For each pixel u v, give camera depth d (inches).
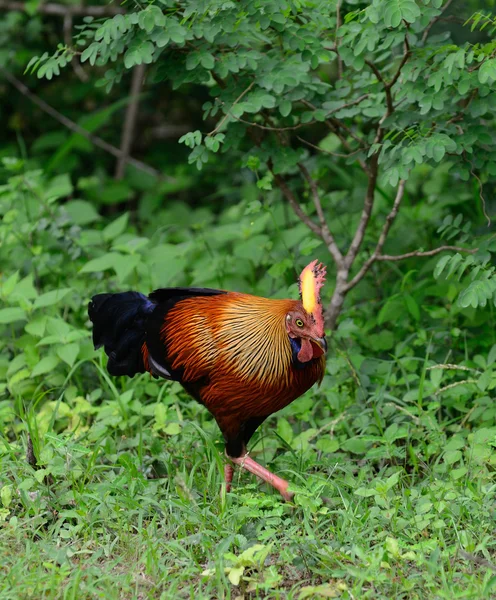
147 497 338.0
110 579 289.9
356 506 331.3
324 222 466.0
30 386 448.8
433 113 396.8
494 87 377.4
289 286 452.1
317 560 300.8
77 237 518.6
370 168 438.6
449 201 545.6
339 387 427.5
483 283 368.2
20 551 311.1
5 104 808.3
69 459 358.6
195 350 343.3
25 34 743.7
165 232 638.5
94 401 438.9
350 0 425.7
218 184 762.2
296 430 421.7
